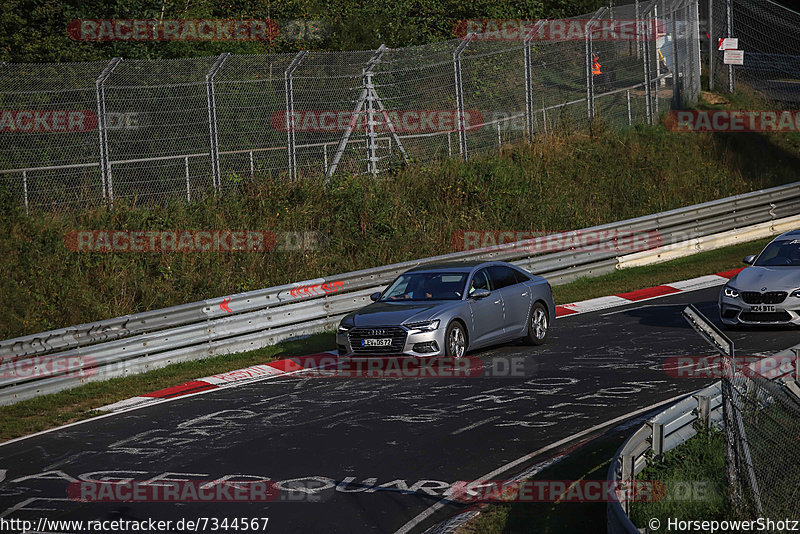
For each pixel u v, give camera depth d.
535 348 55.06
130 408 44.81
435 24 114.62
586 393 41.91
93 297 62.84
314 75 84.25
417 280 55.03
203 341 57.44
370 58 88.12
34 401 47.44
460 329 51.00
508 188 91.12
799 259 58.38
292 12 103.38
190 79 77.19
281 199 79.69
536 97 102.62
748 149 111.94
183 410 43.41
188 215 73.75
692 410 31.84
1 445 38.88
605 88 110.44
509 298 54.72
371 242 80.31
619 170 100.44
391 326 49.59
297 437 36.75
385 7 110.94
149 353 54.69
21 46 79.31
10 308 58.56
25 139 68.25
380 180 87.56
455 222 85.62
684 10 120.06
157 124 75.00
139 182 74.12
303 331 62.97
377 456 33.44
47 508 28.92
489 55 97.38
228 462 33.56
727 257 83.81
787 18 130.50
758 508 23.44
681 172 103.56
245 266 72.06
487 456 32.84
